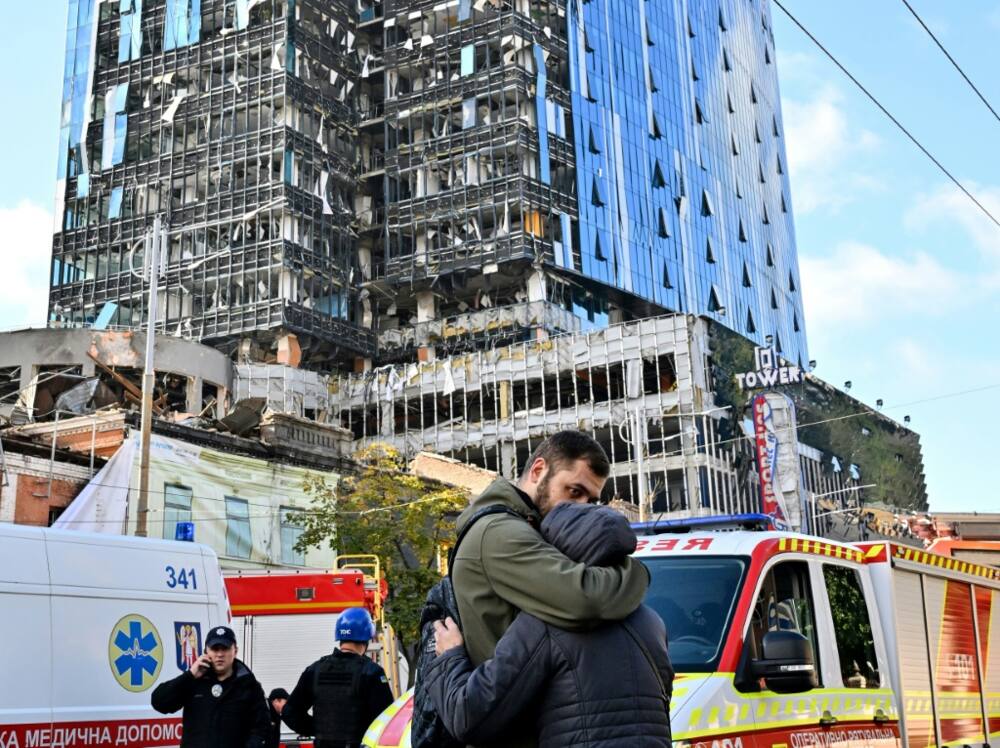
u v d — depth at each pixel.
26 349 47.09
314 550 36.81
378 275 85.00
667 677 3.45
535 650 3.21
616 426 68.56
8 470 28.98
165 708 8.21
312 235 79.44
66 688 9.35
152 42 84.50
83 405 43.19
